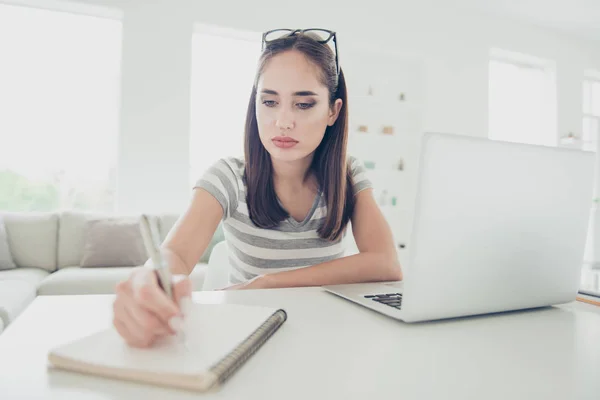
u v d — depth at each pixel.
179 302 0.40
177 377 0.32
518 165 0.54
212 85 3.92
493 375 0.37
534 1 4.36
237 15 3.77
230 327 0.44
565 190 0.59
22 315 0.53
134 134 3.46
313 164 1.01
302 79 0.88
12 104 3.31
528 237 0.57
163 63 3.53
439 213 0.49
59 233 2.96
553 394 0.33
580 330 0.53
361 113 4.50
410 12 4.46
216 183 0.94
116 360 0.35
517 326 0.54
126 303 0.39
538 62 5.23
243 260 1.03
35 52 3.37
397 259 0.93
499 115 5.15
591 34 5.21
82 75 3.48
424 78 4.56
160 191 3.52
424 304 0.51
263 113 0.91
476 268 0.53
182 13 3.59
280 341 0.45
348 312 0.58
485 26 4.78
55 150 3.41
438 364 0.40
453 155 0.49
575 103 5.29
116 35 3.57
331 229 1.01
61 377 0.34
